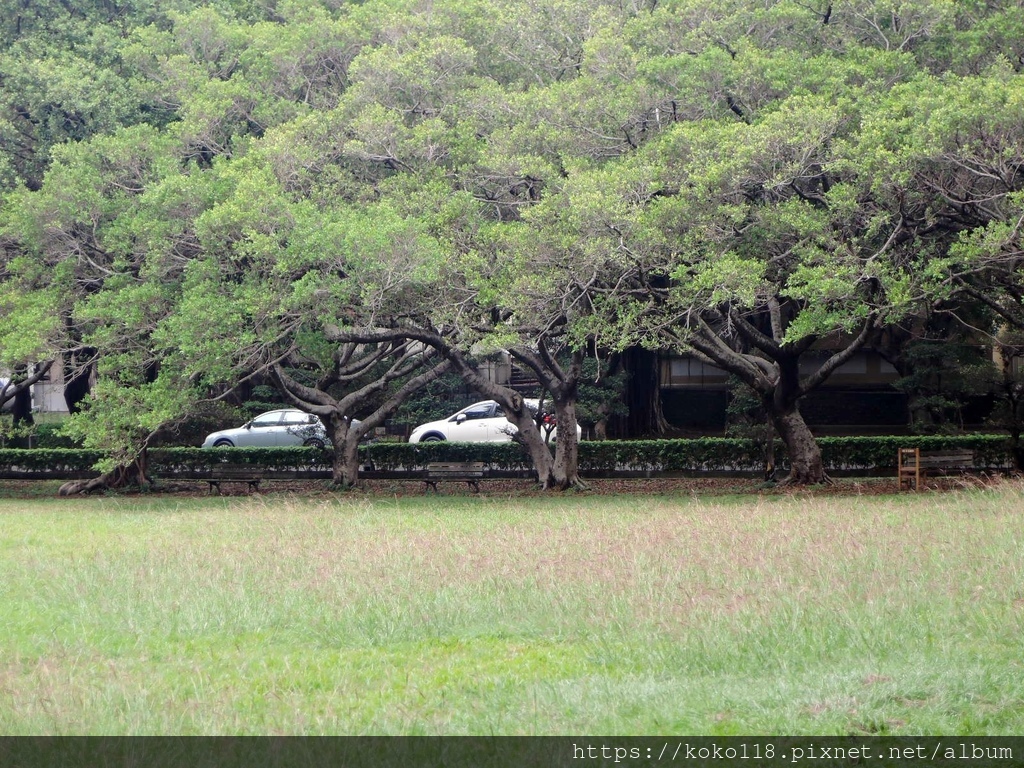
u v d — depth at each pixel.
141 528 21.95
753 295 23.03
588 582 13.95
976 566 14.28
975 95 22.61
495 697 9.66
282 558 16.44
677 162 24.77
